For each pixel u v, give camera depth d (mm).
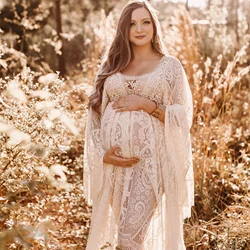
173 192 3521
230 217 4344
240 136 6219
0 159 3117
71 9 15203
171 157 3518
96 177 3664
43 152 2604
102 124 3650
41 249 3404
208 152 5969
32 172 3291
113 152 3551
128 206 3461
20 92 2842
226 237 4043
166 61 3602
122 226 3451
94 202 3715
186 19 7934
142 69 3650
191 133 6105
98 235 3623
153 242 3584
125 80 3594
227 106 6191
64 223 4613
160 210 3486
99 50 8445
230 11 10562
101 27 8461
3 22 11328
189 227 4570
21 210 3242
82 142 6219
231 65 6250
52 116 2742
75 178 5492
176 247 3484
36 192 2697
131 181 3502
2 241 2334
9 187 3084
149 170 3471
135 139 3482
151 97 3555
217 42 8734
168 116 3480
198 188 5199
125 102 3537
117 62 3746
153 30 3705
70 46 13539
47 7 12617
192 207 4902
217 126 6047
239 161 6160
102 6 15484
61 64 11602
